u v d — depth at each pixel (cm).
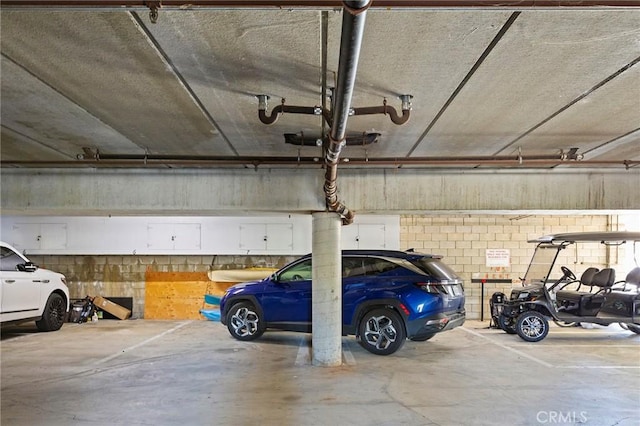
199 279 1154
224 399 492
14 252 862
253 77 340
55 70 327
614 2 232
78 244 1137
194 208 660
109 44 287
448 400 485
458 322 752
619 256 1123
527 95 377
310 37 278
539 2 233
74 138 516
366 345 713
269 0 233
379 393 510
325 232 653
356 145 519
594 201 656
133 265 1159
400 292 707
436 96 380
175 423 425
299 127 473
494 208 660
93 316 1108
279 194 658
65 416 442
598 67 321
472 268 1141
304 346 775
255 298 816
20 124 459
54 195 663
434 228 1145
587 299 826
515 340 834
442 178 666
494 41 283
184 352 729
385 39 280
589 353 719
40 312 902
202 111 420
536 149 568
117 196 664
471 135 503
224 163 603
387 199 664
